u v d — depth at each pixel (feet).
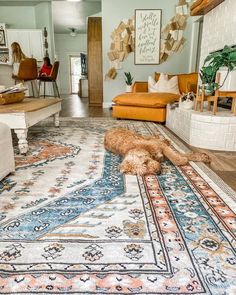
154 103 11.85
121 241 3.22
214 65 7.43
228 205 4.11
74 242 3.21
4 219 3.72
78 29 34.78
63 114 14.97
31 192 4.62
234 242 3.18
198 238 3.26
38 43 24.14
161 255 2.97
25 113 6.56
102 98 20.98
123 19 17.48
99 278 2.64
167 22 17.28
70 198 4.38
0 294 2.45
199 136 7.66
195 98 8.54
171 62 17.98
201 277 2.64
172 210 3.96
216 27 10.27
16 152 7.15
